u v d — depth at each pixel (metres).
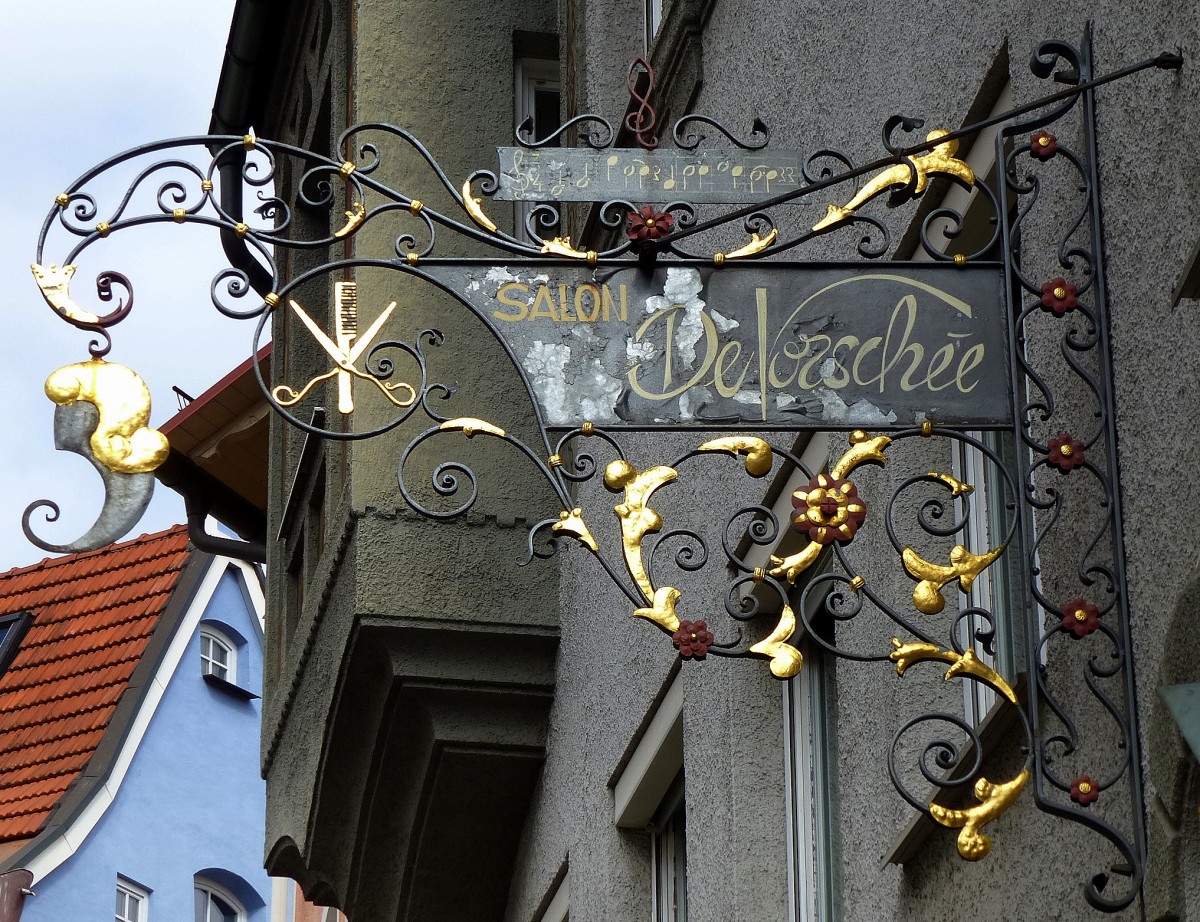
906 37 6.85
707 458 8.92
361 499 11.27
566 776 11.19
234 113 15.48
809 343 5.19
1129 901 4.75
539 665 11.54
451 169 11.98
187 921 25.14
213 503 17.03
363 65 12.12
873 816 6.84
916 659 4.95
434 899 12.51
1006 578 6.16
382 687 11.58
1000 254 5.30
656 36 10.01
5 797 24.52
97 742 24.77
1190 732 4.22
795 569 5.06
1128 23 5.18
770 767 8.13
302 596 14.19
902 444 6.79
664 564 9.59
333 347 5.31
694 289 5.25
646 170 5.47
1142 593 4.90
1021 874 5.65
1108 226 5.22
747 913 7.95
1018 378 5.15
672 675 9.19
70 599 26.80
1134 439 5.00
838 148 7.50
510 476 11.47
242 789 26.39
